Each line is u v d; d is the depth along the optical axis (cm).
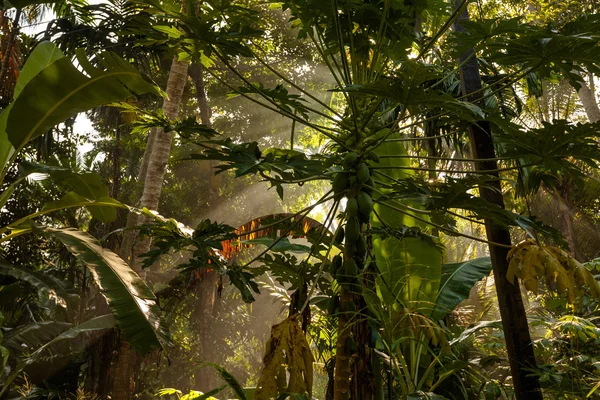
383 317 302
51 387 986
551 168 320
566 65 295
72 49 1066
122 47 1042
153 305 344
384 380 406
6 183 1184
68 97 369
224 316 1252
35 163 455
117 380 809
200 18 337
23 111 372
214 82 1417
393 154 412
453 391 451
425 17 388
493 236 338
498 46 294
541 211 1125
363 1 346
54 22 1059
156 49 1034
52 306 1166
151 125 343
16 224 436
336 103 1179
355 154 303
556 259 268
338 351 287
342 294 296
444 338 305
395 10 340
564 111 1102
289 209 1480
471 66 371
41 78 359
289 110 346
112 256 378
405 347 396
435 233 504
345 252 300
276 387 247
